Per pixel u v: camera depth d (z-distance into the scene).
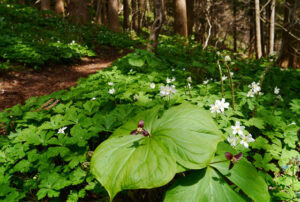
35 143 2.63
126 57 7.46
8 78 6.38
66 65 8.62
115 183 1.64
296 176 2.38
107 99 3.96
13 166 2.52
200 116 2.03
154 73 5.29
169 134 1.85
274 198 2.02
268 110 3.32
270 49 12.17
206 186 1.64
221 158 1.83
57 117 3.21
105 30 16.70
